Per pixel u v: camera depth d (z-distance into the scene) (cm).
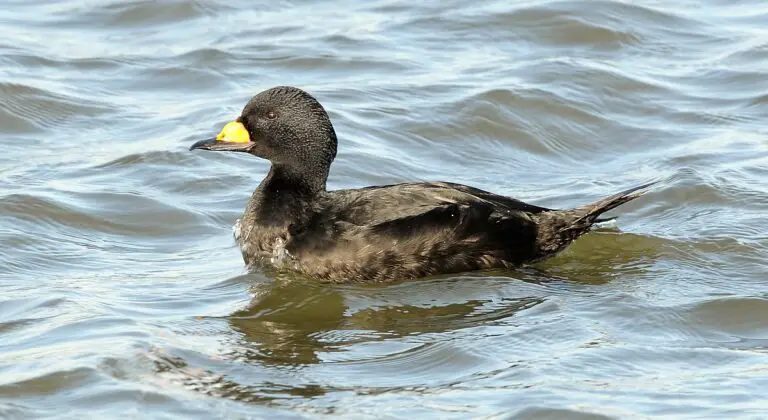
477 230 1395
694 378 1158
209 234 1580
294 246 1417
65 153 1820
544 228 1430
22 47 2158
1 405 1108
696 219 1574
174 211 1620
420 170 1797
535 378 1152
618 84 2036
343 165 1780
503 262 1418
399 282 1394
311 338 1262
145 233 1582
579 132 1920
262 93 1468
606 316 1300
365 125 1905
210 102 1998
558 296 1349
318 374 1177
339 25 2281
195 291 1388
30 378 1150
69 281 1417
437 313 1318
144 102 2006
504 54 2164
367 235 1390
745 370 1177
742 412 1088
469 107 1948
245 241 1459
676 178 1683
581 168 1828
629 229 1552
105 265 1472
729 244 1484
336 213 1419
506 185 1752
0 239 1513
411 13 2323
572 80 2033
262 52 2172
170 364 1188
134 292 1384
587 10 2266
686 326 1282
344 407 1105
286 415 1090
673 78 2081
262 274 1427
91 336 1250
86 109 1961
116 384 1145
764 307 1318
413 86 2034
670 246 1485
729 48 2184
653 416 1082
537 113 1948
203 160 1789
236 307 1342
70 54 2153
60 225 1579
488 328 1273
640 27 2248
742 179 1695
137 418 1088
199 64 2120
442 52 2172
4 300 1355
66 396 1127
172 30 2273
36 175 1728
